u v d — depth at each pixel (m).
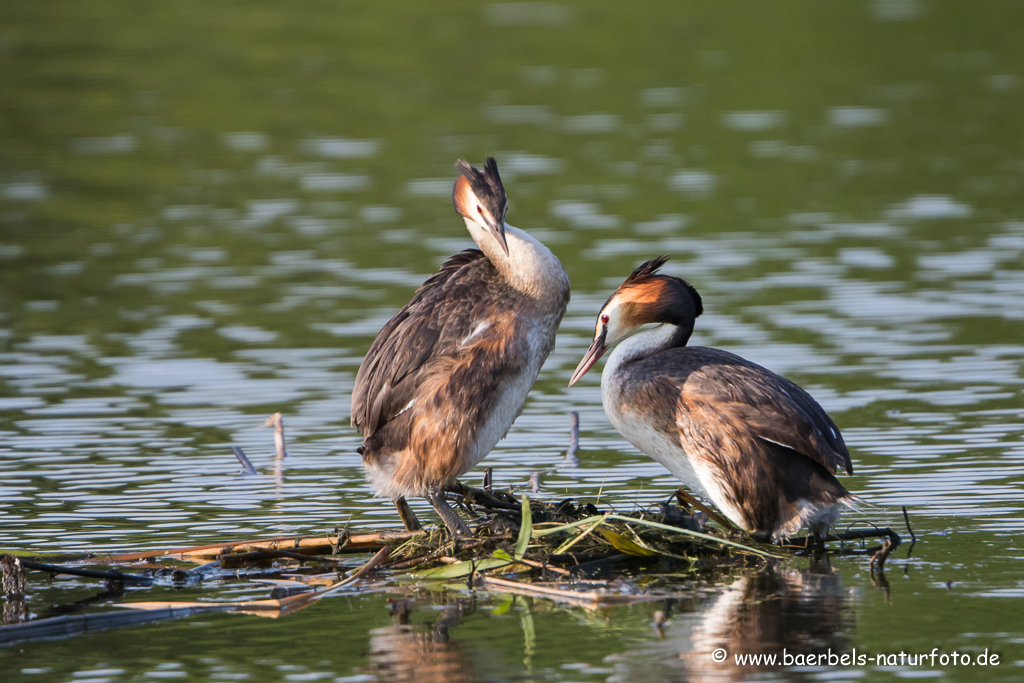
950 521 10.12
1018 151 24.84
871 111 28.03
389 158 25.44
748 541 9.93
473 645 8.07
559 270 10.27
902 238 19.94
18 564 9.10
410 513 10.27
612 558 9.69
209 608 8.80
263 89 30.44
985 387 13.68
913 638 7.98
